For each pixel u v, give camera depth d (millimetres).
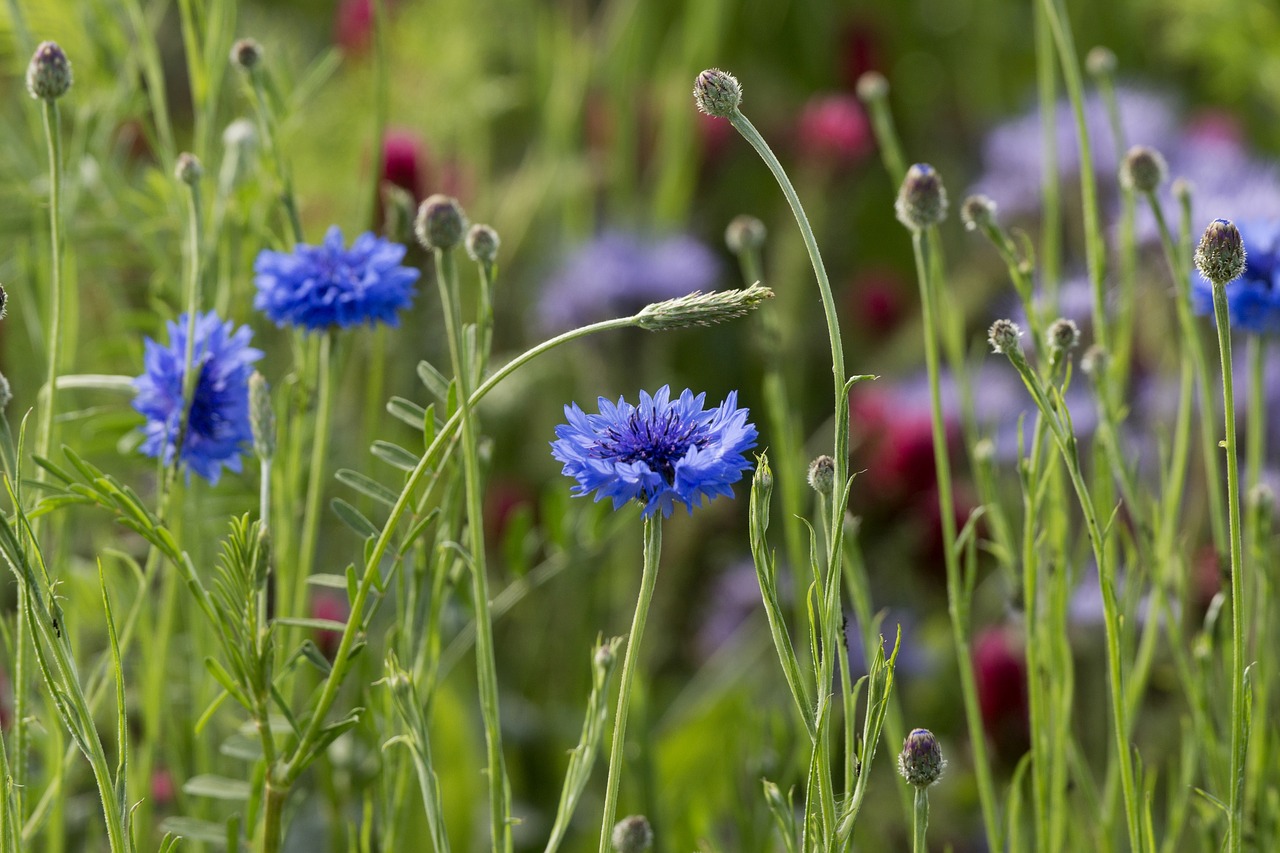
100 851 1298
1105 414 1201
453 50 2053
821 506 1088
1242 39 2154
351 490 1534
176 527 1221
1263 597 1191
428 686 1186
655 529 1056
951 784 1552
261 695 1105
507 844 1111
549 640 1703
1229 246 1041
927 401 1796
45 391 1204
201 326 1168
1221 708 1242
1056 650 1189
